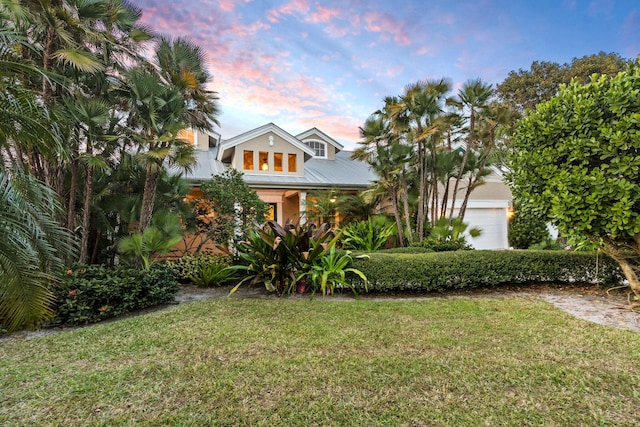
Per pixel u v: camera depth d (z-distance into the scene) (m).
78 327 4.34
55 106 5.30
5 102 2.79
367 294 5.96
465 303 5.05
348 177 13.35
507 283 6.39
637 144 4.05
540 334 3.63
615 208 4.21
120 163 7.53
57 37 5.73
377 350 3.23
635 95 4.12
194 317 4.46
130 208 7.55
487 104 9.34
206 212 8.67
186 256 7.88
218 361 3.02
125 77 6.84
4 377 2.76
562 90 5.05
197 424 2.10
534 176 5.13
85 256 6.35
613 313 4.50
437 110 9.12
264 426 2.08
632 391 2.41
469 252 6.43
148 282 5.19
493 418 2.12
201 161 12.45
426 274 5.94
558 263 6.11
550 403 2.28
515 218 12.62
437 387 2.51
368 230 10.39
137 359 3.11
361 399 2.36
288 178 12.09
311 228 6.20
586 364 2.86
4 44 3.42
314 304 5.12
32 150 5.54
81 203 7.21
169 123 6.86
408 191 11.10
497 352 3.15
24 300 2.80
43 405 2.32
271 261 6.03
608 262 5.92
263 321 4.24
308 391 2.48
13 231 2.73
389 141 9.95
